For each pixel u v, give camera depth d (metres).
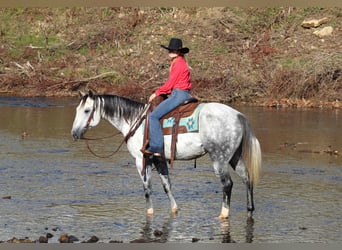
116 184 14.59
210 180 15.09
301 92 27.30
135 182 14.84
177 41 11.79
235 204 12.91
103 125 22.94
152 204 12.54
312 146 19.16
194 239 10.48
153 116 11.80
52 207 12.48
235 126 11.55
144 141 11.85
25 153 17.98
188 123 11.66
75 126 12.31
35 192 13.66
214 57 30.06
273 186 14.48
